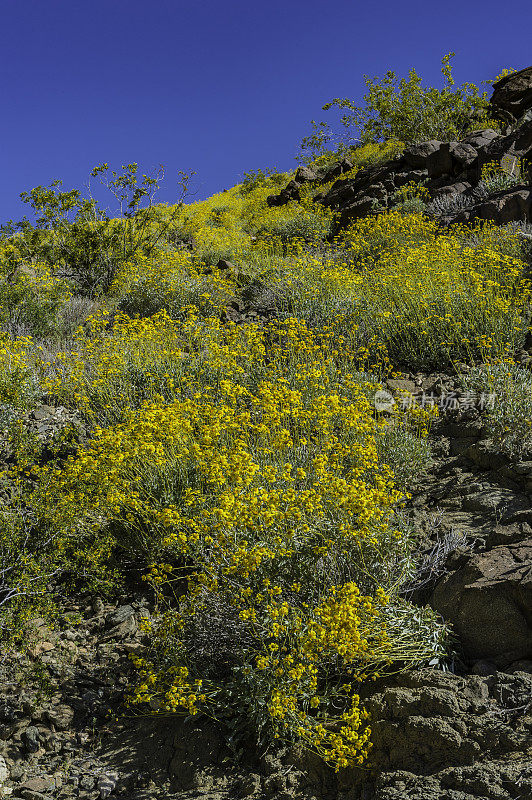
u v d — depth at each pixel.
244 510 3.49
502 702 2.84
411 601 3.72
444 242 9.91
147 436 4.82
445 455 5.39
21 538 4.60
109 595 4.43
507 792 2.40
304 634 3.20
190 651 3.56
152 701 3.42
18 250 14.11
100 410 6.91
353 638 2.96
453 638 3.33
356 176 19.56
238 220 21.48
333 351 7.64
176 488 4.72
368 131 22.39
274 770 2.94
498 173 14.05
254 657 3.42
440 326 7.51
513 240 9.62
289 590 3.55
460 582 3.53
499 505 4.38
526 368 6.30
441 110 20.44
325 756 2.78
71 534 4.71
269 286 10.47
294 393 5.16
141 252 14.27
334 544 3.67
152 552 4.51
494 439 5.11
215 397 6.59
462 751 2.67
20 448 5.84
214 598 3.63
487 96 20.27
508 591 3.28
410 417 5.74
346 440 5.13
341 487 3.62
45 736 3.34
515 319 7.27
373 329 8.05
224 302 10.63
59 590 4.52
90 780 3.05
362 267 11.55
